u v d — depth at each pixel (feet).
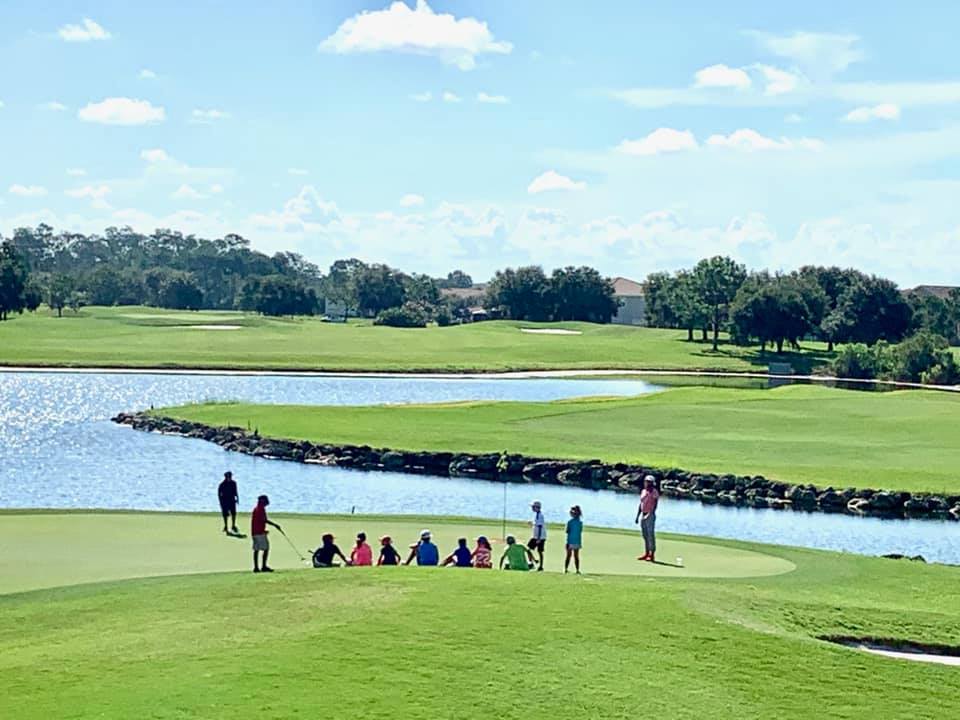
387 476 179.83
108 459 192.65
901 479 165.27
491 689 53.83
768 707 54.39
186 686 52.75
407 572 75.77
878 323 583.58
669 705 53.57
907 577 89.35
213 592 70.03
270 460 194.08
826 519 147.74
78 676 54.24
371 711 50.49
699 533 136.87
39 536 99.50
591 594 70.13
